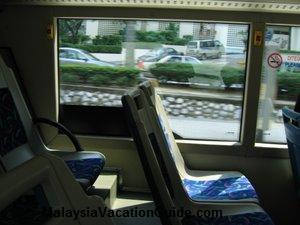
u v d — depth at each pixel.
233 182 2.21
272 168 2.51
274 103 2.48
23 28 2.50
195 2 2.32
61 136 2.62
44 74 2.55
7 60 2.48
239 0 2.26
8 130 2.06
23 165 0.65
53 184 0.69
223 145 2.51
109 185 2.37
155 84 2.38
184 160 2.55
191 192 2.04
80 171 1.96
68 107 2.65
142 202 2.50
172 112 2.57
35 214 1.52
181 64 2.50
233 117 2.54
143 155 1.49
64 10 2.45
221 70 2.48
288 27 2.38
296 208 2.54
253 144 2.49
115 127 2.63
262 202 2.55
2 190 0.56
